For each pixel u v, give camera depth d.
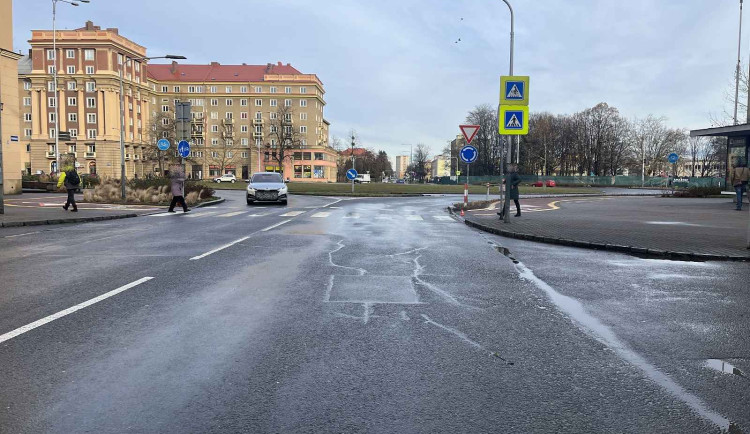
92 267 8.19
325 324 5.14
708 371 4.00
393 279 7.41
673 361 4.21
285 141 102.12
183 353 4.26
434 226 15.75
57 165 56.44
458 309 5.79
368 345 4.54
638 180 83.12
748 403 3.44
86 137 85.69
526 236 12.75
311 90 111.19
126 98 89.88
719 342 4.71
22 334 4.70
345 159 153.38
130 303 5.88
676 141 99.06
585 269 8.46
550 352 4.42
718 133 28.17
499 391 3.61
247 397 3.46
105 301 5.96
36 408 3.26
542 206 26.47
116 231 13.69
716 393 3.59
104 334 4.73
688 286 7.16
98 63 84.94
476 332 4.96
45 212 18.86
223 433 2.99
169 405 3.32
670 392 3.61
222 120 110.00
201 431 3.01
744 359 4.27
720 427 3.11
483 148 99.56
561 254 10.18
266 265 8.46
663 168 103.75
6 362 4.02
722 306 6.04
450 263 8.90
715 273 8.16
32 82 85.56
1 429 2.99
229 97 110.94
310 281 7.20
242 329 4.94
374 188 50.59
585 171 102.62
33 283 6.93
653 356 4.33
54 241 11.49
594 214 19.89
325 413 3.25
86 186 39.66
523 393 3.58
